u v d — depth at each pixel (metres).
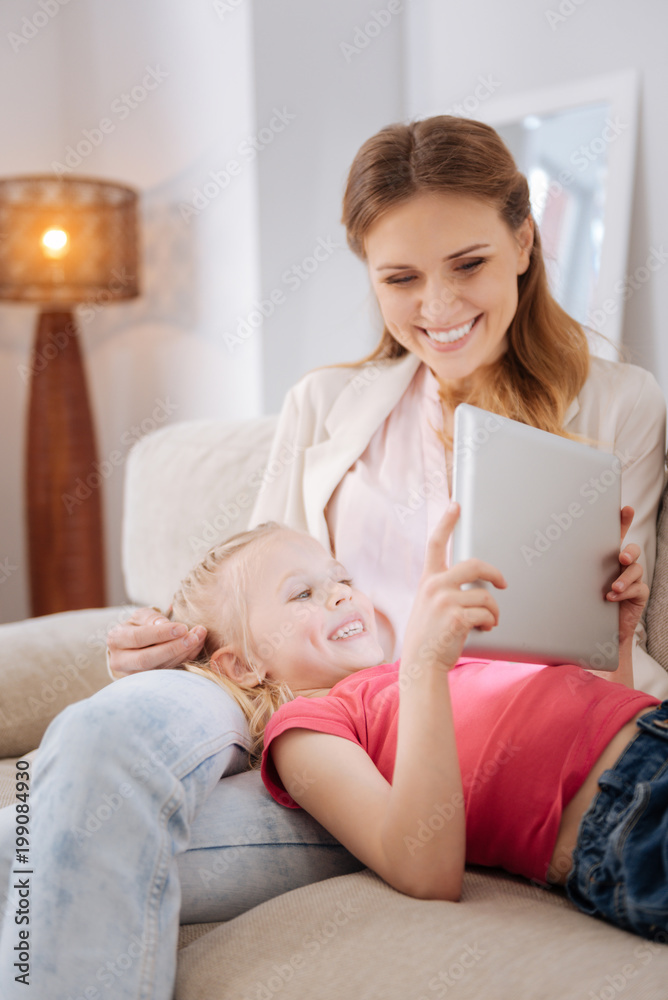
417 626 0.69
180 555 1.43
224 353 2.32
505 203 1.00
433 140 0.98
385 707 0.80
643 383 1.13
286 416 1.29
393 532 1.10
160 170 2.45
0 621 2.64
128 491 1.60
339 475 1.16
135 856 0.63
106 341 2.69
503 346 1.14
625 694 0.73
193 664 0.92
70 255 2.18
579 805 0.69
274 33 2.20
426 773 0.66
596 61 2.25
